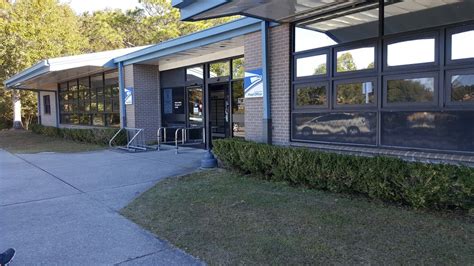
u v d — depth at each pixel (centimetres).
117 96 1505
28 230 456
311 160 585
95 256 375
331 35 656
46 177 793
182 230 440
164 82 1395
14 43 2131
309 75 696
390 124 574
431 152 525
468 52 489
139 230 448
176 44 1066
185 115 1300
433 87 523
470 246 359
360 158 525
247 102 830
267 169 680
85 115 1802
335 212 473
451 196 430
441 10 512
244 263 347
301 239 395
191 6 583
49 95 2256
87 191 657
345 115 639
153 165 904
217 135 1169
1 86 2445
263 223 448
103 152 1193
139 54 1255
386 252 355
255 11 632
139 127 1355
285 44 729
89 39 3166
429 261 333
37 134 2169
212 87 1177
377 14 586
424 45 532
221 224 454
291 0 566
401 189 475
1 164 1000
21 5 2161
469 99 488
